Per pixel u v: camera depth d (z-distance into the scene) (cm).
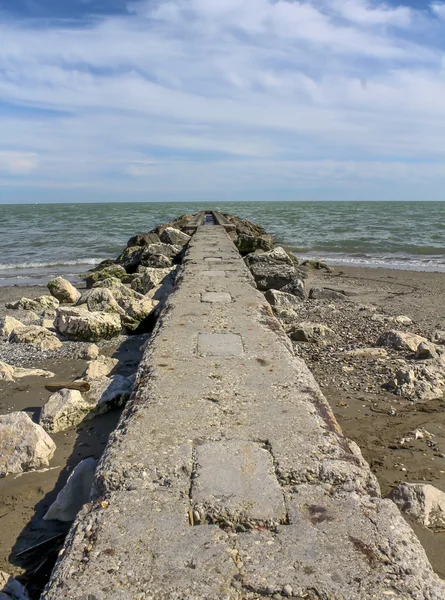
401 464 437
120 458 319
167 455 322
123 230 4025
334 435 354
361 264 2095
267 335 600
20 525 361
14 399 595
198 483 293
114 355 769
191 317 681
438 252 2475
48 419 499
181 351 535
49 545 339
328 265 2005
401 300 1280
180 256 1661
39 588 300
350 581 222
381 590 218
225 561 234
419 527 339
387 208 9344
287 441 342
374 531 254
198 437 347
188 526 259
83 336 847
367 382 636
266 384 445
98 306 980
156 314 904
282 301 1112
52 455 451
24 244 3031
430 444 473
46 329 854
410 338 781
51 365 732
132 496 283
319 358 731
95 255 2578
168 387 435
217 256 1316
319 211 7525
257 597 215
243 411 389
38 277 1928
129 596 215
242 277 1003
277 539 249
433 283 1555
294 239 3022
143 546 244
